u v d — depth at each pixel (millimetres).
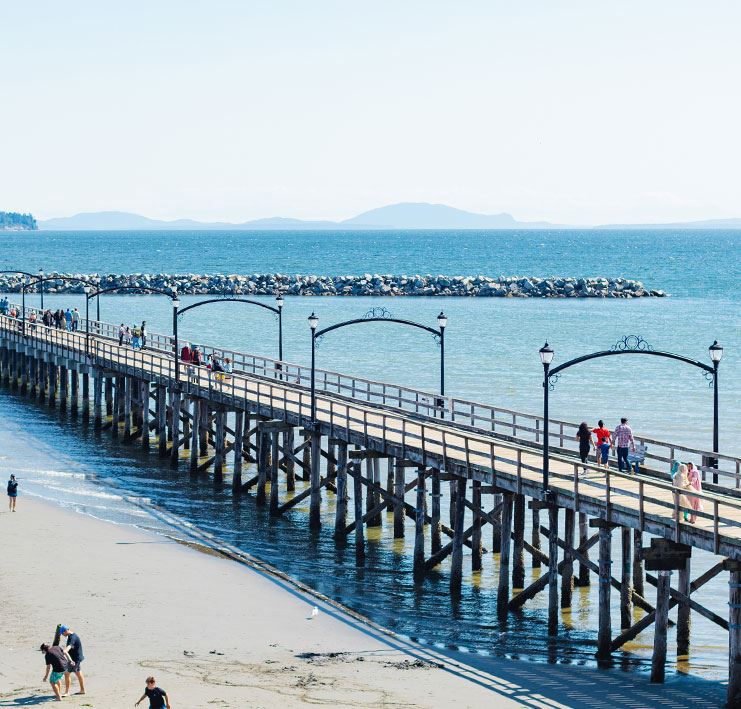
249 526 46188
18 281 171000
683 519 29047
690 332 117812
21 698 26797
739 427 67875
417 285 169375
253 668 29266
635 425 68625
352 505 50438
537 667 30094
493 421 44375
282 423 47656
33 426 69875
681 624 31562
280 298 59500
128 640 31391
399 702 26859
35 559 39312
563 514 48469
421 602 36438
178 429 57844
